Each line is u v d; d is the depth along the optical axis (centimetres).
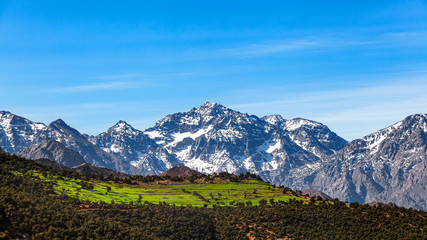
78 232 18288
